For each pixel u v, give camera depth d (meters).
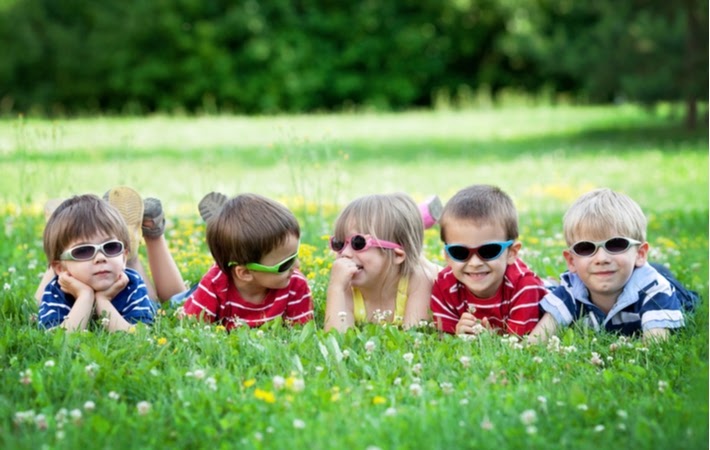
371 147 18.31
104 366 3.76
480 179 12.76
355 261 4.90
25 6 31.39
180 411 3.36
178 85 32.56
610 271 4.63
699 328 4.67
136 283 4.92
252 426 3.27
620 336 4.54
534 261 6.23
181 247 7.31
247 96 32.59
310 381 3.72
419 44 33.47
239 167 14.21
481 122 24.55
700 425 3.14
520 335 4.75
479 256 4.66
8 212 8.70
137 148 17.31
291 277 4.92
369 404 3.51
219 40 32.66
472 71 34.25
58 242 4.68
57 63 31.67
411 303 5.00
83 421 3.27
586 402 3.43
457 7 33.00
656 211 9.26
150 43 32.41
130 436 3.18
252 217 4.59
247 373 3.82
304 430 3.17
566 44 20.03
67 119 26.12
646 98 18.09
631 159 14.67
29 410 3.43
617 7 18.38
